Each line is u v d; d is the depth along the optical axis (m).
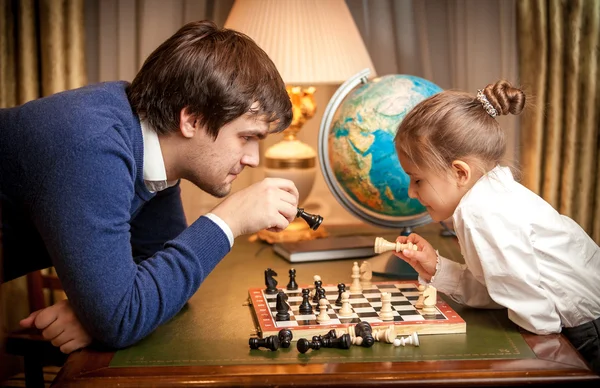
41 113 1.28
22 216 1.34
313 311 1.44
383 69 2.58
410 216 1.97
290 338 1.28
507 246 1.34
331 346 1.27
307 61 1.99
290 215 1.44
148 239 1.68
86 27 2.47
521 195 1.44
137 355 1.26
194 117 1.36
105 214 1.24
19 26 2.32
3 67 2.33
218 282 1.75
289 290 1.61
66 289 1.25
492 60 2.44
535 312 1.34
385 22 2.55
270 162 2.16
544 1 2.25
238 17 2.05
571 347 1.27
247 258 1.98
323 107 2.64
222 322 1.44
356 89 1.95
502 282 1.35
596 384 1.14
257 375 1.15
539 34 2.26
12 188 1.28
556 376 1.14
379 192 1.86
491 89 1.53
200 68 1.33
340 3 2.07
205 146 1.39
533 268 1.35
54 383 1.16
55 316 1.32
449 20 2.51
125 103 1.38
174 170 1.45
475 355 1.23
